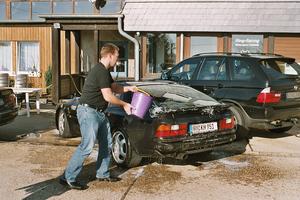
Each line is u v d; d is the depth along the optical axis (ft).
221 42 47.55
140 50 48.85
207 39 47.88
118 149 23.22
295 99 28.96
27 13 59.77
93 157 25.12
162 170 22.49
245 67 29.12
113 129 23.40
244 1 46.93
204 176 21.40
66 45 55.26
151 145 21.31
